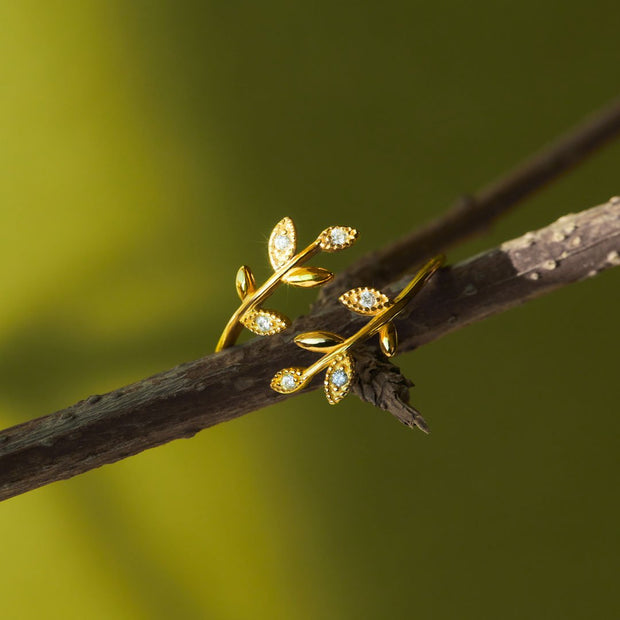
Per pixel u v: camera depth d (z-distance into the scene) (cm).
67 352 46
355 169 47
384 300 39
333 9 46
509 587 46
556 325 47
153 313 47
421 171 47
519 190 43
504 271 39
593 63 46
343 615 46
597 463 46
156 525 47
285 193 47
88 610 46
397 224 47
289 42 46
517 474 47
